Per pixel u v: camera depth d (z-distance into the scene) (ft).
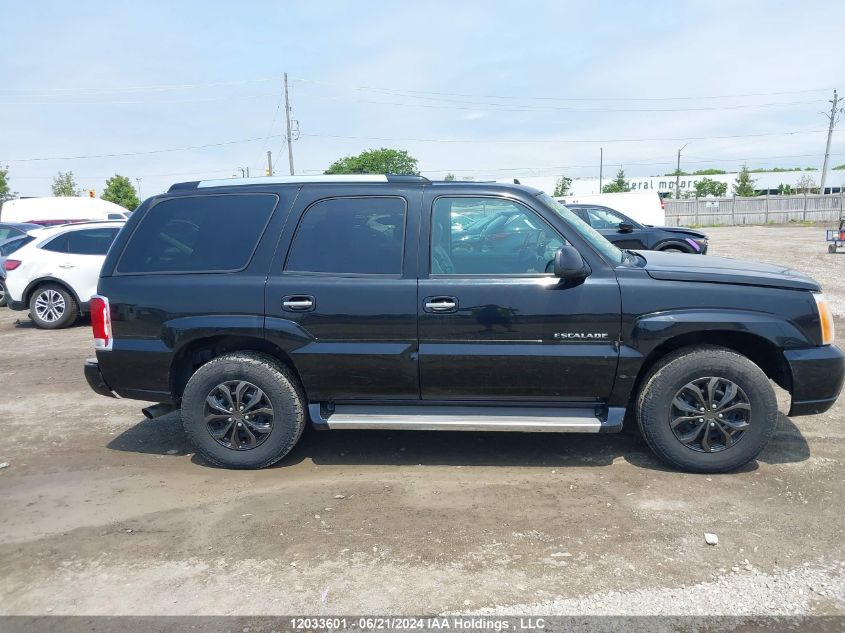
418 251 13.29
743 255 58.44
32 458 15.51
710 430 13.21
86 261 33.76
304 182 14.08
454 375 13.30
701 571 10.02
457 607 9.28
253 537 11.41
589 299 12.82
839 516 11.57
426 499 12.68
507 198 13.39
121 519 12.25
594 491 12.82
